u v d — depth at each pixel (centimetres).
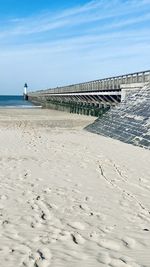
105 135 2203
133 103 2478
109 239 556
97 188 892
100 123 2578
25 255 492
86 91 4397
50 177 1007
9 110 5541
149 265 465
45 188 879
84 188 889
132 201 780
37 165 1182
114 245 532
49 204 744
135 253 503
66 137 2077
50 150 1535
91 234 577
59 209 712
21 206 725
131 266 460
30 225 615
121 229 602
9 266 457
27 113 4794
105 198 801
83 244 535
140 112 2167
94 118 3872
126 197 813
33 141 1839
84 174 1058
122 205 748
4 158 1301
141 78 2733
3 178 976
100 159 1324
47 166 1170
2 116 4000
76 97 5266
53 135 2175
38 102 9406
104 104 3916
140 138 1773
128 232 588
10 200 766
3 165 1165
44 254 496
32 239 551
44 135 2159
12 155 1375
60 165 1193
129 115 2275
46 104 7650
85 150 1555
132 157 1374
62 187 894
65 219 652
